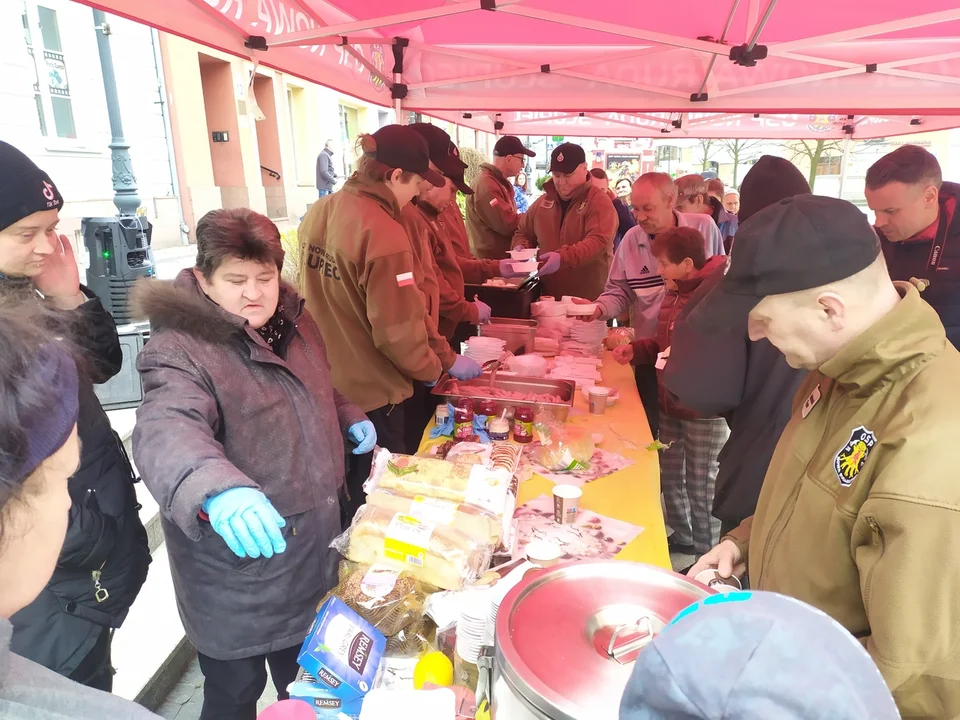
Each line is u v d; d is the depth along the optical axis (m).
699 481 2.83
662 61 3.96
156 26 2.01
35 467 0.48
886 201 2.63
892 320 0.90
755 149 15.57
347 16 3.26
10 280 1.36
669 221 3.20
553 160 4.33
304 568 1.56
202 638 1.52
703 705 0.43
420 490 1.40
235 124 9.70
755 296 0.99
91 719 0.52
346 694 1.05
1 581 0.51
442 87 4.32
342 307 2.40
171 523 1.46
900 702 0.83
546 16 2.61
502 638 0.74
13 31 5.95
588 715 0.62
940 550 0.78
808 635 0.45
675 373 1.85
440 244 3.18
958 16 2.58
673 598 0.85
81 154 6.80
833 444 0.99
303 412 1.54
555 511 1.63
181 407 1.28
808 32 3.57
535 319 3.43
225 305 1.43
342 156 13.23
